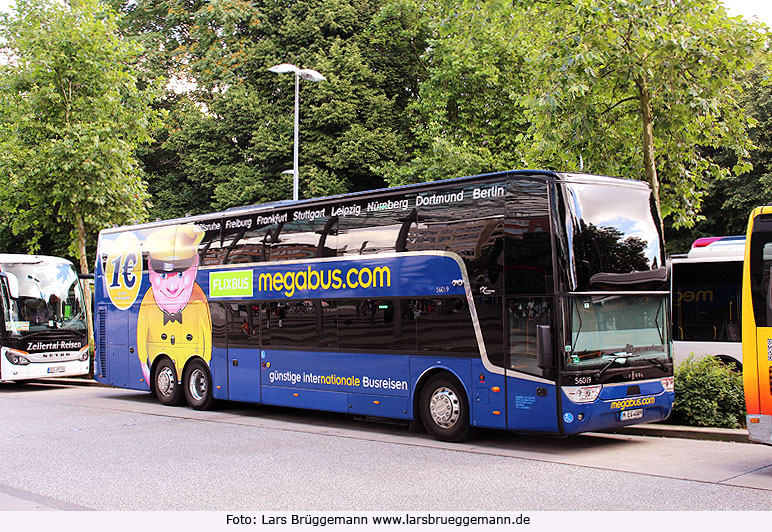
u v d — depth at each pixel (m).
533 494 8.12
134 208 25.44
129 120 25.03
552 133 13.98
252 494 8.37
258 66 33.91
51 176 23.66
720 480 8.66
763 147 27.95
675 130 14.48
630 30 13.43
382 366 12.55
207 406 16.19
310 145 32.06
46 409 16.81
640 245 11.29
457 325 11.47
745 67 13.80
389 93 34.09
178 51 35.72
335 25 33.12
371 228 12.93
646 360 11.06
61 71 23.83
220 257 15.93
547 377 10.33
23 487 9.02
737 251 15.38
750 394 9.09
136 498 8.31
